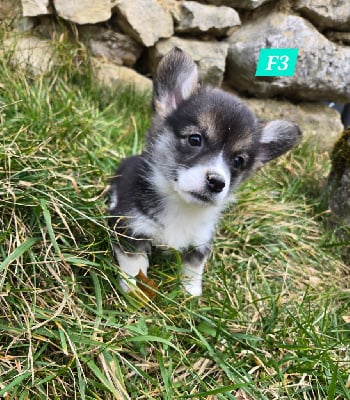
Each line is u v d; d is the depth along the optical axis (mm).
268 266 440
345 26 624
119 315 327
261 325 354
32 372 262
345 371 322
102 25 587
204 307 359
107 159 479
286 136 417
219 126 361
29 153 373
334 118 650
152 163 385
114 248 369
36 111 460
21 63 516
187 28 598
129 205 384
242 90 650
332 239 485
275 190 541
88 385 281
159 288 372
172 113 386
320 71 612
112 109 566
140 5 573
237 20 605
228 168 364
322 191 542
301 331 348
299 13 615
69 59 550
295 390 312
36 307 299
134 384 290
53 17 567
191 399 291
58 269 319
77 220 361
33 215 338
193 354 318
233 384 296
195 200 356
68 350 287
